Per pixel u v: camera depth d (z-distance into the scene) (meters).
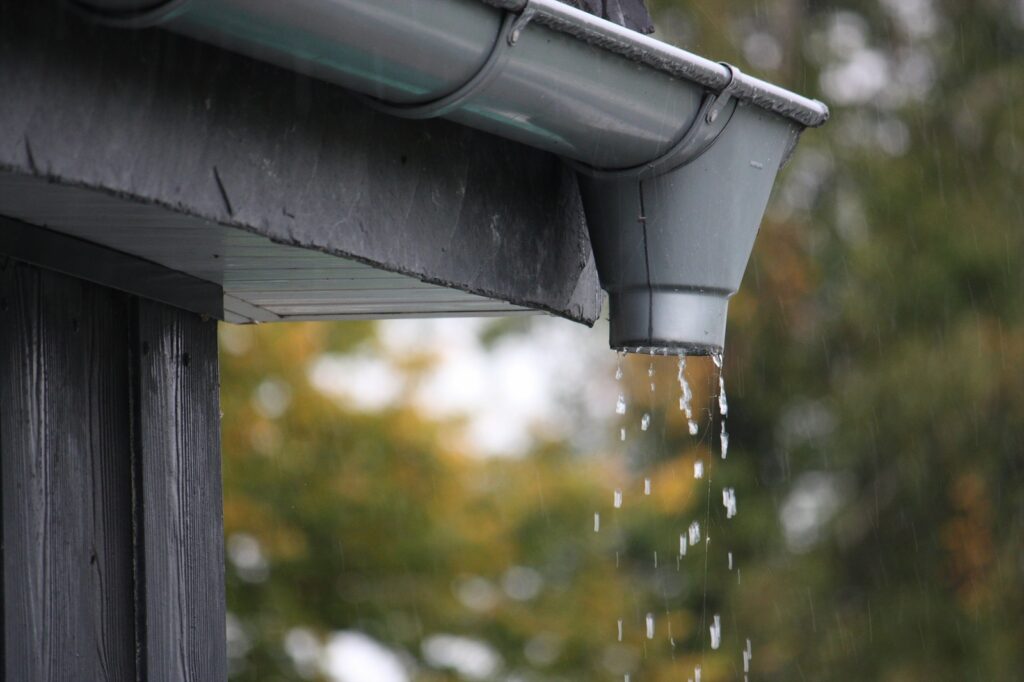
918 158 30.42
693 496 30.50
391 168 5.49
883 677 29.25
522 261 6.30
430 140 5.71
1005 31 31.00
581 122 5.57
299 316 7.40
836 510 30.53
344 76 4.82
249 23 4.39
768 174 6.30
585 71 5.36
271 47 4.52
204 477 6.38
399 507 23.19
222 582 6.49
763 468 30.92
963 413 28.67
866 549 30.25
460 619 24.84
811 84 30.52
